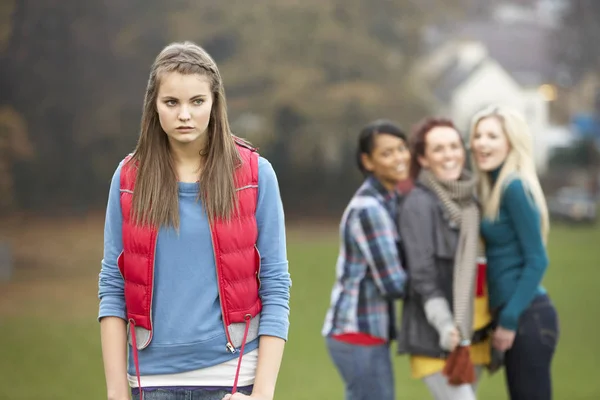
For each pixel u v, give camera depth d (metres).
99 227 61.62
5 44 58.09
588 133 95.69
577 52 103.25
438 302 7.97
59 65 65.50
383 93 67.88
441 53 102.44
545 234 8.42
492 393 15.88
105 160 70.62
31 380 17.08
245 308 5.10
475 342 8.37
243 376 5.11
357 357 8.51
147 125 5.11
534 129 104.44
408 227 8.18
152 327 5.03
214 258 5.04
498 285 8.25
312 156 67.88
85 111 68.00
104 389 16.12
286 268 5.32
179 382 5.05
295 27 67.69
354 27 69.81
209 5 68.44
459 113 95.56
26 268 41.38
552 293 29.52
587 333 22.44
